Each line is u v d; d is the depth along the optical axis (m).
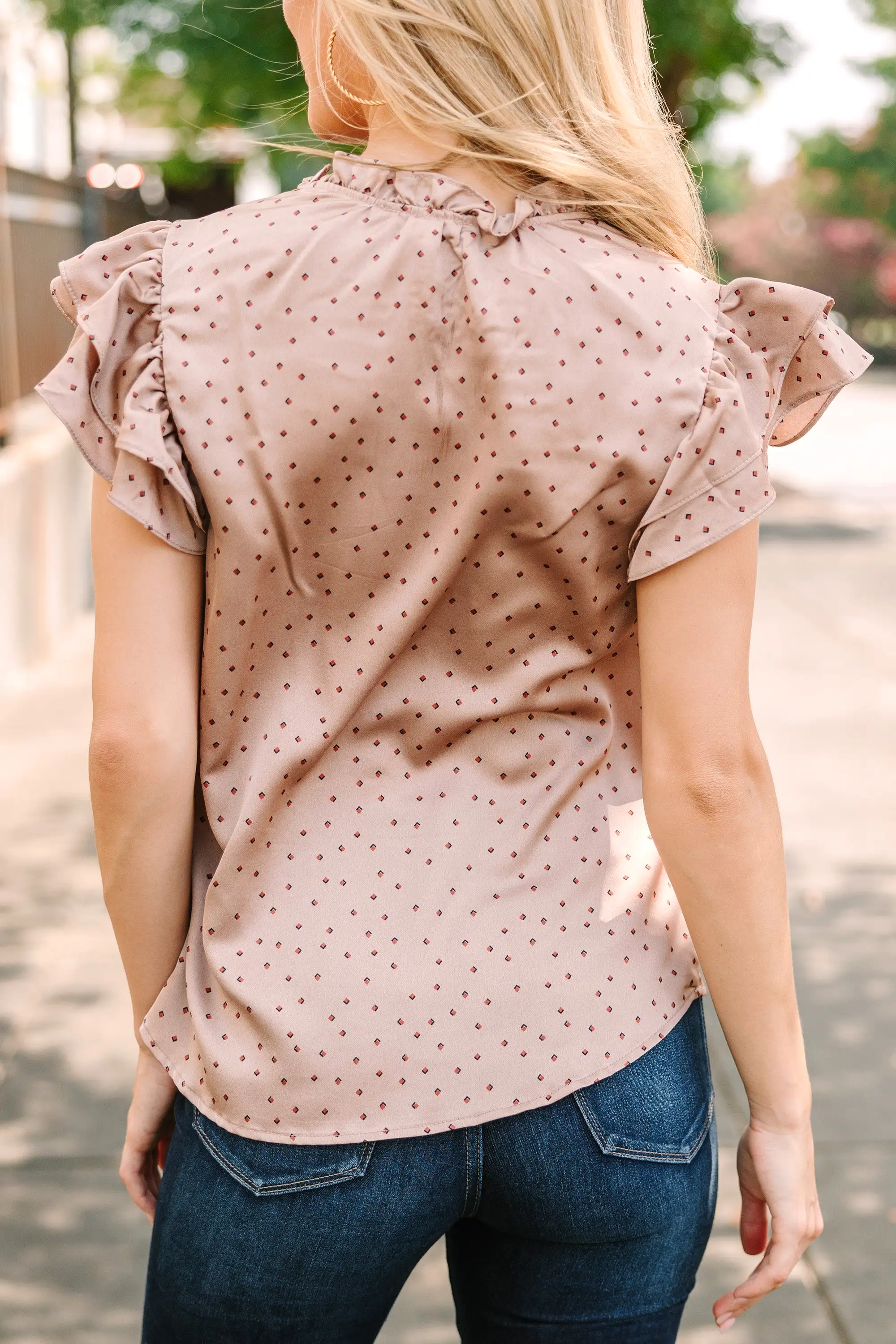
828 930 4.02
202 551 1.10
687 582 1.06
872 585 9.69
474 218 1.08
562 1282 1.15
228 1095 1.10
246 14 12.01
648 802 1.10
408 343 1.06
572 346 1.05
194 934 1.16
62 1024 3.36
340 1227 1.08
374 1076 1.08
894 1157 2.90
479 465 1.05
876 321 51.53
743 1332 2.41
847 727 6.08
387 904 1.10
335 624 1.11
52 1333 2.35
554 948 1.11
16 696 6.37
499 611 1.10
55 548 7.47
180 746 1.10
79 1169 2.80
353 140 1.24
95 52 14.21
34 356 7.95
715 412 1.06
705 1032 1.21
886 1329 2.42
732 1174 2.86
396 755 1.13
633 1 1.15
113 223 9.84
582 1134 1.10
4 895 4.10
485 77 1.07
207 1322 1.11
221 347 1.07
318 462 1.06
